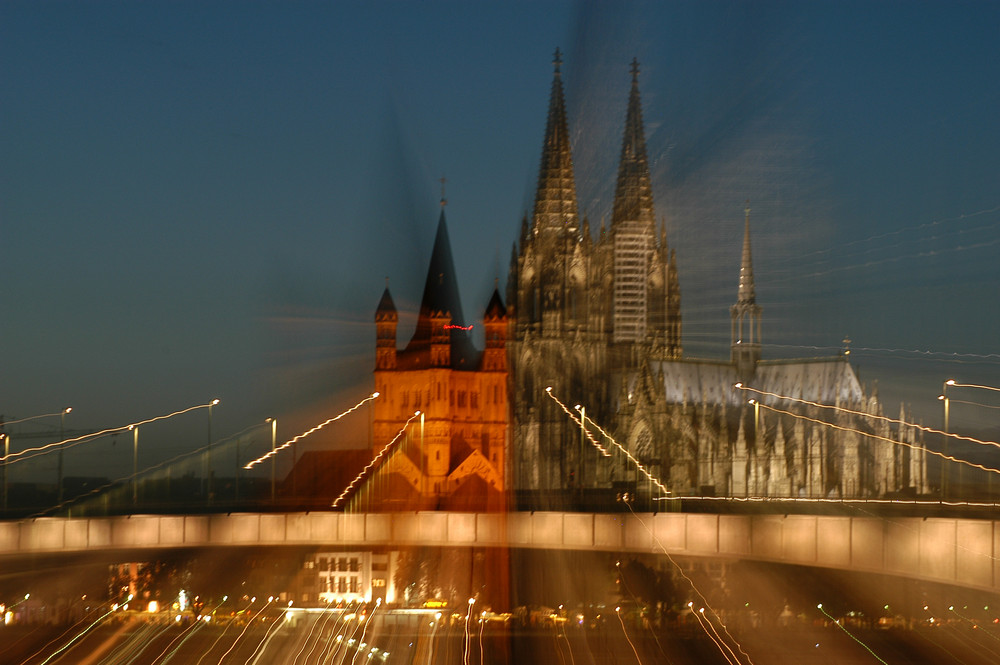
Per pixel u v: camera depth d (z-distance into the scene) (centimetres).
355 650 10369
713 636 10869
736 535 10200
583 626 11669
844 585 12250
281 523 12375
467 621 12125
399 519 12256
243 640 10888
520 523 11744
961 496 19850
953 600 11475
